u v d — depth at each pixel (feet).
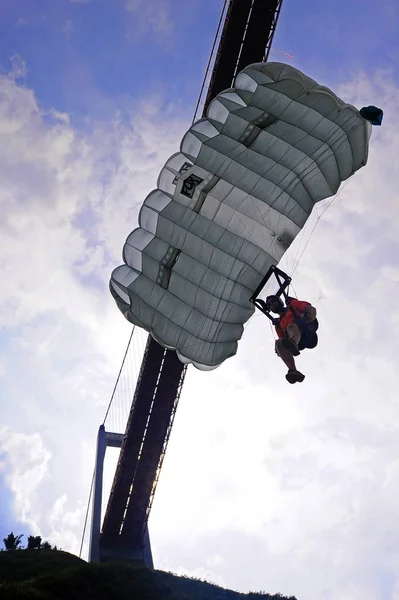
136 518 197.06
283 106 62.44
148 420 181.98
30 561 108.27
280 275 60.08
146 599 88.69
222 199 60.29
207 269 60.64
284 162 60.59
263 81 63.31
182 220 61.36
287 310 55.98
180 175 61.72
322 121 61.26
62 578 87.81
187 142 63.36
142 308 62.80
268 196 59.77
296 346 54.19
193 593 97.71
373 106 57.21
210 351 62.54
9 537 123.24
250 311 62.34
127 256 64.28
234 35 142.61
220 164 60.90
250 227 60.13
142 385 177.06
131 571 96.07
